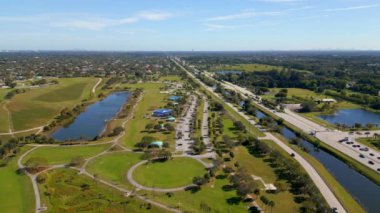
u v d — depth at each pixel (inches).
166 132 7160.4
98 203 4033.0
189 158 5570.9
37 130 7632.9
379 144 6584.6
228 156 5649.6
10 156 5634.8
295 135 7450.8
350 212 3907.5
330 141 6781.5
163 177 4825.3
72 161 5319.9
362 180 5054.1
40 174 4842.5
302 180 4503.0
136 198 4173.2
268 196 4244.6
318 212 3720.5
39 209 3902.6
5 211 3878.0
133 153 5816.9
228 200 4141.2
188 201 4114.2
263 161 5457.7
